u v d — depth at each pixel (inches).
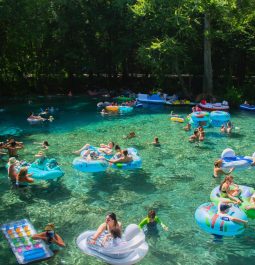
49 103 1071.0
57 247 354.9
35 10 1087.0
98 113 936.9
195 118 799.1
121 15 1163.9
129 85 1310.3
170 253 350.3
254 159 562.6
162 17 1043.3
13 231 378.9
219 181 514.0
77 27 1200.2
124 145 669.3
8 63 1189.1
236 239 374.3
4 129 784.9
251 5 1095.6
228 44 1116.5
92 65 1230.9
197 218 391.5
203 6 990.4
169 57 1060.5
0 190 481.4
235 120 863.7
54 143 681.0
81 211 430.0
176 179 520.4
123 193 475.8
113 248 327.6
